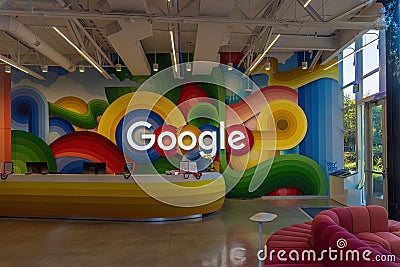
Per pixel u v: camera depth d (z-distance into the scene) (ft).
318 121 34.86
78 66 33.63
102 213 24.39
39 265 15.48
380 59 26.68
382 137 27.40
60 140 35.40
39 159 35.29
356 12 24.79
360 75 30.73
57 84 35.47
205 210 25.40
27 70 31.45
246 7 23.70
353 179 30.89
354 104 31.96
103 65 33.60
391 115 20.80
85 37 29.12
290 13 24.72
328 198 34.42
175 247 17.94
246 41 31.60
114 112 35.42
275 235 14.56
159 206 23.99
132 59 28.55
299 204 30.99
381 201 27.48
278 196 34.86
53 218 25.29
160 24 26.81
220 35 23.02
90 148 35.35
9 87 35.58
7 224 23.58
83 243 18.81
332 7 24.07
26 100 35.53
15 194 25.22
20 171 35.22
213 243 18.60
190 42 31.94
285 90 35.27
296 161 35.01
